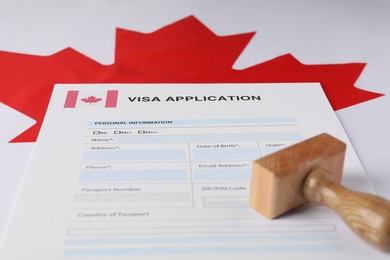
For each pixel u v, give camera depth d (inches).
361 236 19.1
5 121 27.0
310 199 20.9
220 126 25.9
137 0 39.9
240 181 22.7
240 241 20.0
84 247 19.6
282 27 36.7
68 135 25.1
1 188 22.9
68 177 22.7
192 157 23.9
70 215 20.9
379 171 24.0
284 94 28.6
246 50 33.9
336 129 26.1
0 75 30.7
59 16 37.5
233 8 39.0
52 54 33.0
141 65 32.2
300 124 26.2
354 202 19.3
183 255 19.4
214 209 21.3
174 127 25.8
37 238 20.0
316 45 34.6
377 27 36.9
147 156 23.9
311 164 20.5
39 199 21.6
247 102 27.8
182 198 21.8
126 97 28.1
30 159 23.6
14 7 38.4
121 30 36.1
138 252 19.5
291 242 20.0
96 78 30.7
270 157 20.6
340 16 38.2
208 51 33.8
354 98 29.2
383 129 26.9
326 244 20.0
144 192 22.0
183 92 28.7
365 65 32.5
